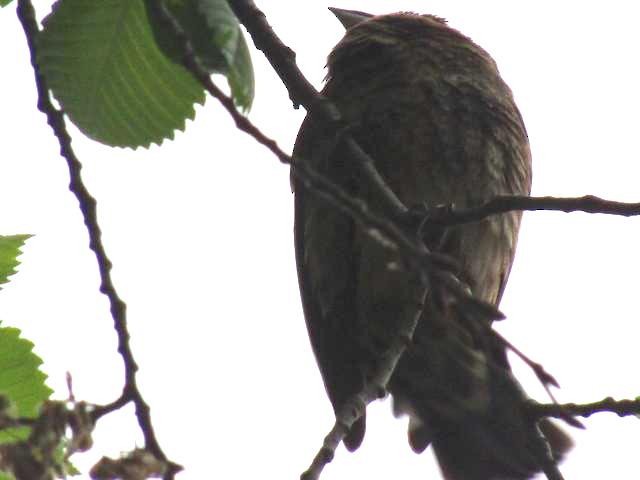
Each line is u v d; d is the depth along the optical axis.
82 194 5.96
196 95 6.65
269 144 5.16
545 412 6.82
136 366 5.16
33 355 5.85
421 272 5.02
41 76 6.21
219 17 5.87
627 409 6.24
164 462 4.47
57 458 4.42
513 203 5.95
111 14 6.56
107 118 6.65
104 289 5.69
